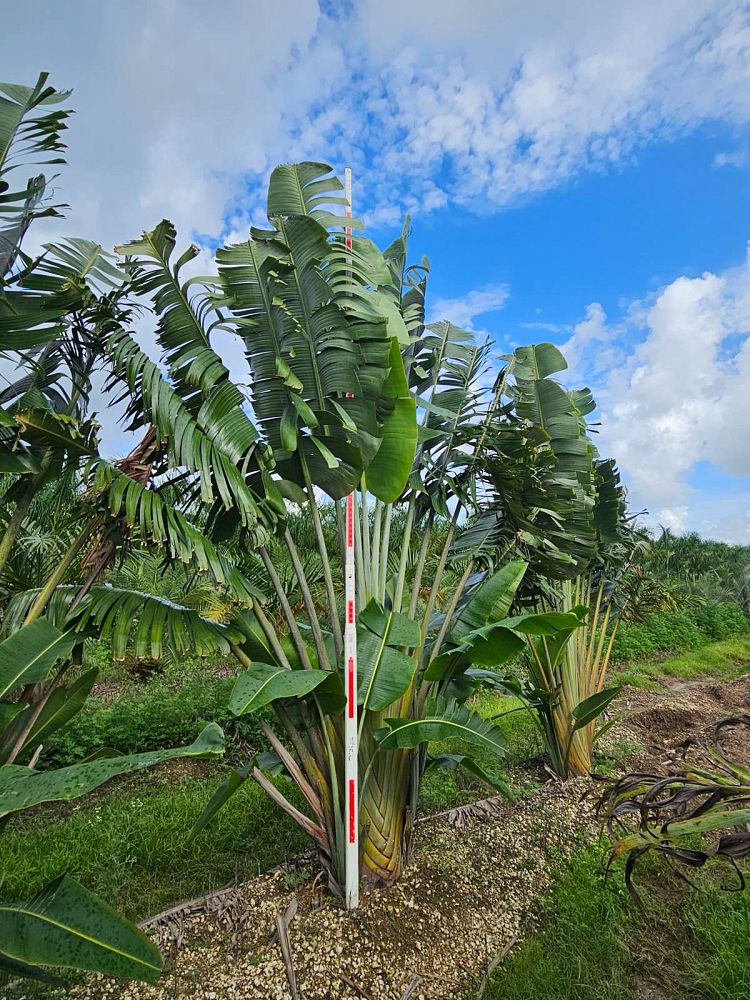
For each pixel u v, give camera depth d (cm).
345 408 369
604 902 371
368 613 409
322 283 356
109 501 287
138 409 341
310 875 385
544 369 588
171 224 321
